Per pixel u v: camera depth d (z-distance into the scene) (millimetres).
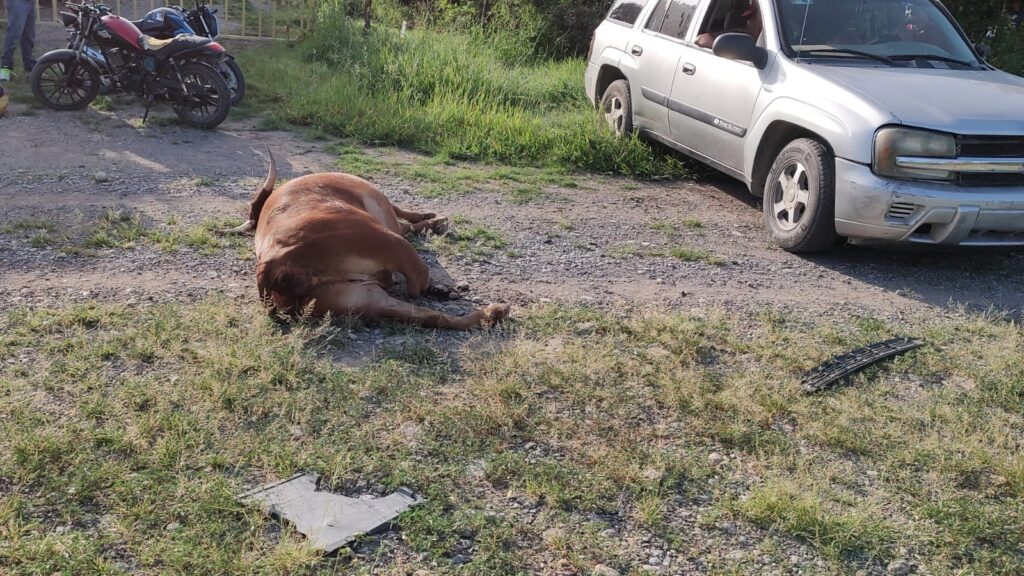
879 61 6996
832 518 3375
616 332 4922
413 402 3959
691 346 4754
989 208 5887
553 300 5367
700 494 3541
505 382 4152
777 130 6859
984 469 3828
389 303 4668
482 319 4805
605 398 4176
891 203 5895
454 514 3275
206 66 9008
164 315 4625
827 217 6289
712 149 7727
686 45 8125
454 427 3814
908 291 5992
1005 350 5016
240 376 4082
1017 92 6527
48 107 9383
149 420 3631
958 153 5883
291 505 3238
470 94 11211
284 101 10375
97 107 9633
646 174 8812
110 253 5598
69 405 3779
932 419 4211
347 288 4598
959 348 5039
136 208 6508
